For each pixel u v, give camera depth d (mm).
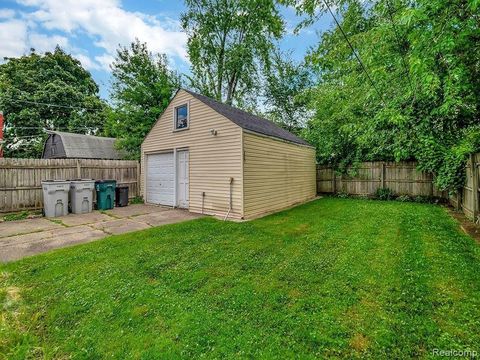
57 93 22000
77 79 25891
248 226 5996
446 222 6012
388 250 4113
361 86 5879
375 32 4289
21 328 2484
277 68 18078
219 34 16688
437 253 3887
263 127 9039
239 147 6918
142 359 2006
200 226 6020
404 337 2107
